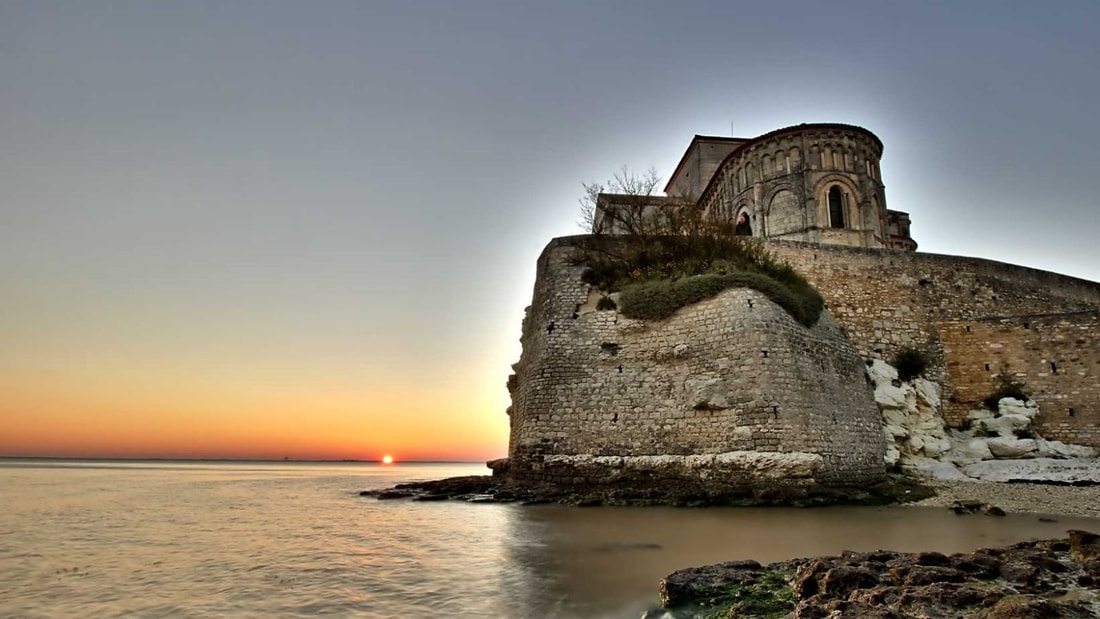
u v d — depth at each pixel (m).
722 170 49.72
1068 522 16.47
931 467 25.45
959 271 31.45
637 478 22.62
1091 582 9.20
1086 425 26.61
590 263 28.30
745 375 22.41
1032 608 7.21
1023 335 28.81
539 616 8.66
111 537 17.31
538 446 24.97
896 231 52.41
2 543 16.25
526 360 29.95
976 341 29.62
